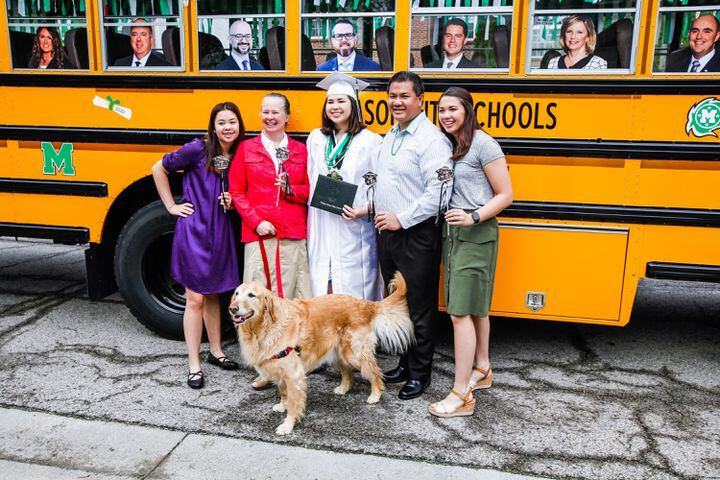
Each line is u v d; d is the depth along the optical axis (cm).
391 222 320
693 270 346
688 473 270
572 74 343
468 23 348
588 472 270
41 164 419
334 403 334
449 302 313
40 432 298
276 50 375
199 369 355
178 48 388
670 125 338
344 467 271
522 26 342
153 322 418
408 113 313
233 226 363
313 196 342
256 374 371
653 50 332
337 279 361
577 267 359
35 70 409
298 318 306
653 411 329
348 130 346
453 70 355
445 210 310
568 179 353
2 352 396
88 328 443
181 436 296
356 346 324
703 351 418
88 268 429
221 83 382
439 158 306
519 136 355
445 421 314
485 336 347
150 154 401
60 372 367
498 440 296
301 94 374
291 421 301
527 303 369
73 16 395
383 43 361
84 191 413
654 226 347
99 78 397
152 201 439
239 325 305
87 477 262
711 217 338
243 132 355
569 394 348
